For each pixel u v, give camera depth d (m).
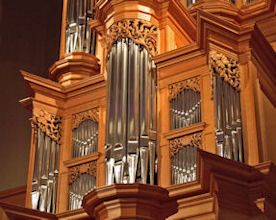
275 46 12.03
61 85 12.65
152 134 11.09
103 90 12.34
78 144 12.20
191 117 11.12
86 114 12.34
